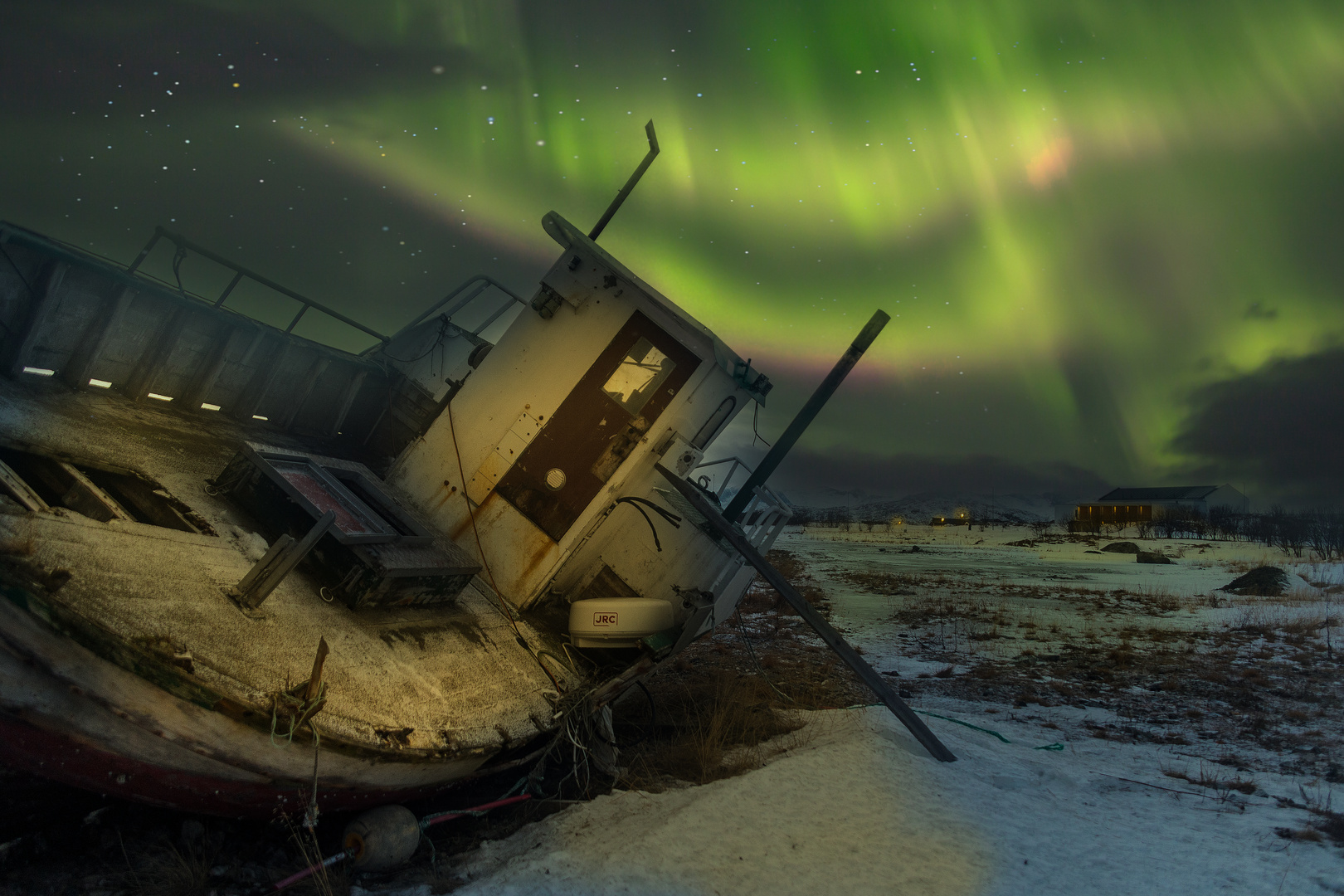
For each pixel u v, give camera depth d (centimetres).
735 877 408
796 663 1138
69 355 540
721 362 692
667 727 757
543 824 485
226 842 401
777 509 900
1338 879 420
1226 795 588
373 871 394
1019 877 422
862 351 838
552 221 695
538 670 588
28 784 420
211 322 625
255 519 512
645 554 795
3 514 353
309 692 350
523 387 693
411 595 531
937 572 3008
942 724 775
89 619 316
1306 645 1398
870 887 404
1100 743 755
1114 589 2427
